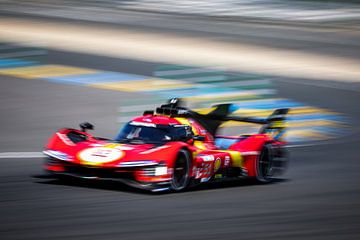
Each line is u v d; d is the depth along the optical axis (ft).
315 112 217.36
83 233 75.56
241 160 115.34
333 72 295.69
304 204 102.53
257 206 98.07
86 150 101.19
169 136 106.32
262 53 334.03
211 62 303.07
